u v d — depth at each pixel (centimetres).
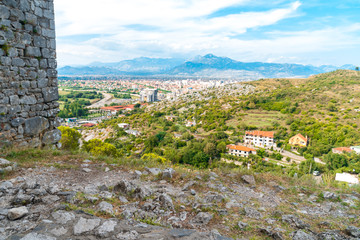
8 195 420
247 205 518
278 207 519
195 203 482
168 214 427
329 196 581
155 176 670
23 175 559
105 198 461
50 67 897
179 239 303
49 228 310
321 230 405
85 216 352
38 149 805
